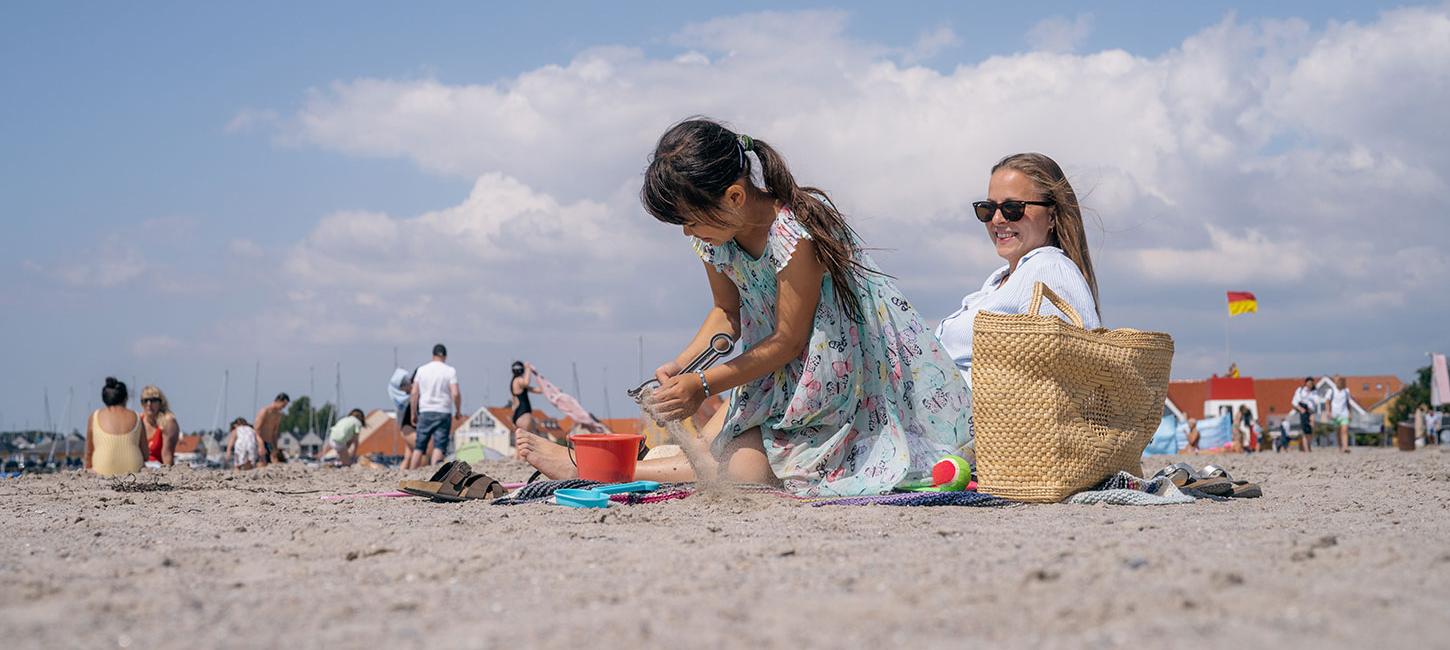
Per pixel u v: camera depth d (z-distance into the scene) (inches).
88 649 78.0
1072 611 84.0
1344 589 89.1
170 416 527.8
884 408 198.5
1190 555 110.4
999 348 185.0
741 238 199.3
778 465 201.3
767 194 198.2
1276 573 99.0
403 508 188.7
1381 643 72.3
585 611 89.7
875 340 199.6
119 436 386.0
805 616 85.6
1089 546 118.0
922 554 117.0
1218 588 91.7
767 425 203.0
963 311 221.5
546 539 138.1
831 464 198.5
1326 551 109.8
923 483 192.9
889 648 75.3
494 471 427.5
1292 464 436.8
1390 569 100.1
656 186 189.3
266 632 83.0
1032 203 209.9
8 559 123.3
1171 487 187.0
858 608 87.8
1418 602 84.0
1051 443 182.5
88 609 91.0
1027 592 92.6
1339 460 510.3
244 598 96.9
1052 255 201.0
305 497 223.9
